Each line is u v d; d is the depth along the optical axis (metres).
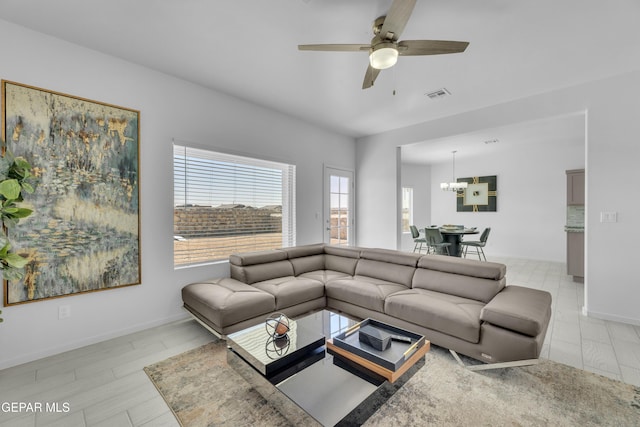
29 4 1.96
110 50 2.53
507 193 6.88
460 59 2.65
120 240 2.64
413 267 3.13
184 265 3.17
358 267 3.53
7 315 2.13
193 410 1.67
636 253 2.86
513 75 2.96
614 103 2.95
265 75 3.00
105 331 2.57
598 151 3.03
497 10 2.00
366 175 5.30
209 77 3.04
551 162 6.28
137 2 1.95
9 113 2.12
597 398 1.77
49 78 2.30
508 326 1.96
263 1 1.94
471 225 7.50
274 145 4.02
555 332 2.72
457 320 2.16
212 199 3.42
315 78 3.06
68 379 1.98
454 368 2.12
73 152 2.39
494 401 1.75
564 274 5.08
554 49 2.49
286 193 4.30
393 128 4.83
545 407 1.69
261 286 2.98
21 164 1.54
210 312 2.44
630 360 2.21
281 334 1.96
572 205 4.68
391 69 2.84
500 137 5.50
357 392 1.54
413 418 1.61
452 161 7.77
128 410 1.68
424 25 2.16
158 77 2.91
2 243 1.41
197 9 2.02
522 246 6.70
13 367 2.12
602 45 2.43
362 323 2.11
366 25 2.20
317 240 4.70
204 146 3.26
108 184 2.57
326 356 1.83
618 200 2.94
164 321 2.93
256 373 1.69
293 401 1.47
